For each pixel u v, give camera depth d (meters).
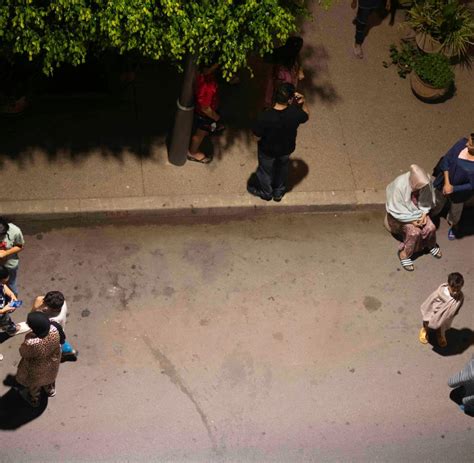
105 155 10.22
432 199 9.44
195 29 8.00
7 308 8.02
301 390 8.78
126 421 8.39
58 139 10.27
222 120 10.69
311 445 8.45
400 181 9.48
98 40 8.20
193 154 10.26
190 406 8.55
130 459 8.18
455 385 8.48
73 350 8.66
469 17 11.64
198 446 8.32
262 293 9.47
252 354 8.98
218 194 10.09
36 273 9.31
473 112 11.38
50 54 8.04
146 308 9.19
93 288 9.27
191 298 9.33
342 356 9.08
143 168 10.18
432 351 9.21
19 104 10.20
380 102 11.26
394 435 8.60
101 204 9.81
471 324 9.48
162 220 9.94
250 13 8.14
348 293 9.59
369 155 10.71
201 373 8.78
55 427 8.27
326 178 10.41
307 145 10.67
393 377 8.98
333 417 8.65
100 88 10.69
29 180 9.89
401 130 11.02
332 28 11.86
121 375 8.68
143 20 7.92
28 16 7.67
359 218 10.29
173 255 9.65
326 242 10.00
